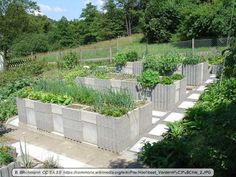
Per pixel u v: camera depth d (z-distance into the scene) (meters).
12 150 5.11
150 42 31.39
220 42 19.20
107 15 44.62
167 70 11.09
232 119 4.03
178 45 21.83
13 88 11.33
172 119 7.63
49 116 7.11
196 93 9.89
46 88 7.98
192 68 10.84
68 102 7.00
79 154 6.07
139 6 45.69
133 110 6.35
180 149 4.86
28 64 16.86
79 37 42.31
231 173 3.91
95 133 6.27
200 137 4.43
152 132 6.85
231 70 5.57
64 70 14.80
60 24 41.47
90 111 6.36
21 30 23.73
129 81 9.00
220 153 3.92
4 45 22.61
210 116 5.40
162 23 30.31
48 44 34.16
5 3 23.98
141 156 5.28
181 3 30.53
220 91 7.36
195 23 24.12
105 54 21.83
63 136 6.94
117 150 5.96
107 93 7.02
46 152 6.23
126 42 34.28
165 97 8.27
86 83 10.12
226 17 18.62
